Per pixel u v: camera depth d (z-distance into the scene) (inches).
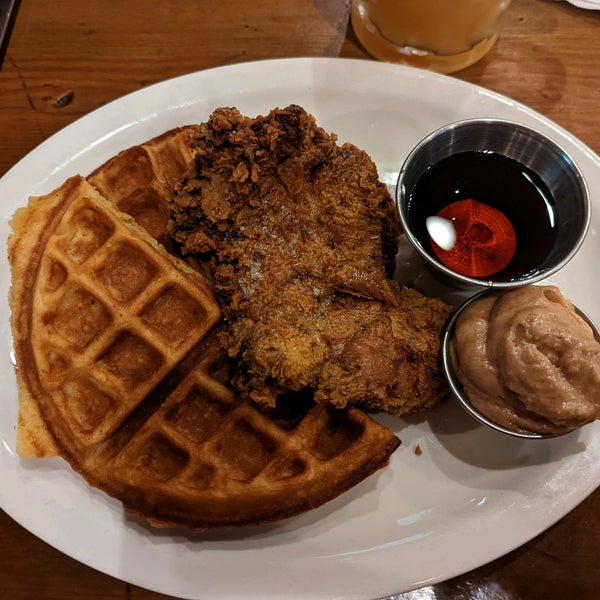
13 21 11.9
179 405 8.4
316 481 8.0
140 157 9.5
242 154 8.3
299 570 8.5
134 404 8.4
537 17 11.6
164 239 9.2
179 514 8.3
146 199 9.4
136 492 8.3
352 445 8.1
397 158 10.5
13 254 9.2
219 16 11.8
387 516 8.8
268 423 8.3
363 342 7.9
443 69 11.2
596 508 9.1
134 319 8.4
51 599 9.1
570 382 7.4
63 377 8.4
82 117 10.5
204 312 8.6
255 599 8.4
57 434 8.6
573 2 11.5
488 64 11.3
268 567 8.5
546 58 11.3
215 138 8.3
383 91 10.5
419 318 8.5
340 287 8.2
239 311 8.4
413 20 10.2
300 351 7.9
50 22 11.8
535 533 8.5
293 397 8.8
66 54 11.6
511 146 8.9
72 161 10.3
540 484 8.7
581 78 11.2
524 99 11.1
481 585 9.0
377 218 8.5
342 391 7.9
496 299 8.2
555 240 8.5
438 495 8.9
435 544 8.5
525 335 7.5
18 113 11.4
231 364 8.7
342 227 8.4
